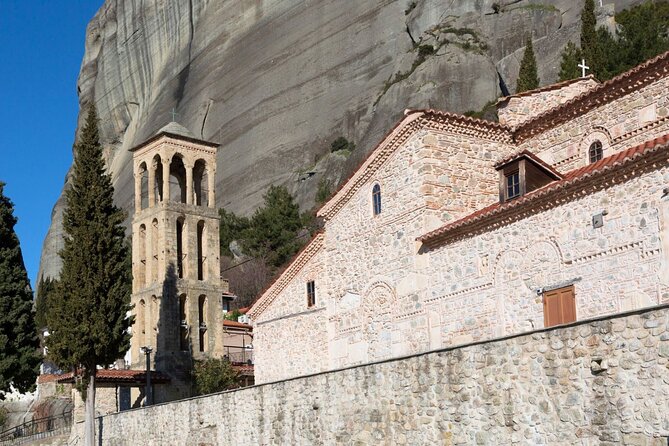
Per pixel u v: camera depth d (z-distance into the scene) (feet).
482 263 95.35
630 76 94.32
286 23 422.41
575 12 307.37
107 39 542.98
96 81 547.90
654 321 54.95
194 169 203.82
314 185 338.13
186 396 179.11
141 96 509.35
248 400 99.55
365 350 111.75
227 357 200.54
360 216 115.03
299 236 290.97
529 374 63.36
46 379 229.66
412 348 103.86
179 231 197.26
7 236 167.53
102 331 139.13
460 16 331.16
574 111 103.04
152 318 187.73
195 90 452.76
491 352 66.90
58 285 141.28
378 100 336.70
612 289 80.02
